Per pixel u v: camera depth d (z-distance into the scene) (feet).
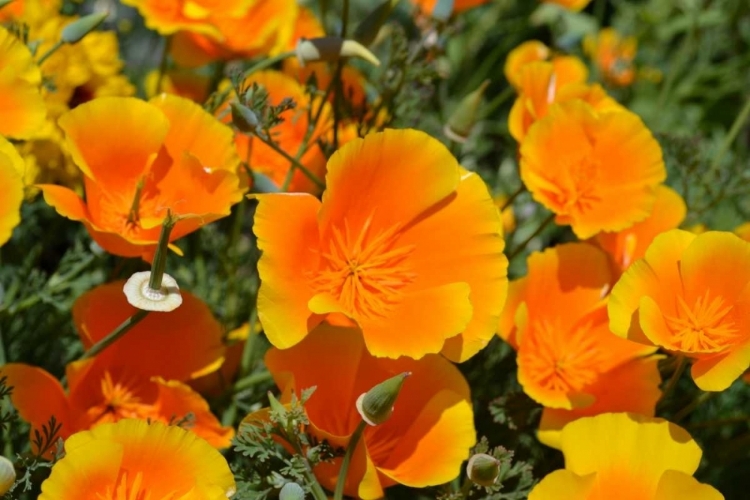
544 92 2.88
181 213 2.70
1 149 2.61
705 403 3.04
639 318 2.59
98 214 2.69
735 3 3.90
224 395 2.82
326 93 2.85
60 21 3.03
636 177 2.80
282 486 2.59
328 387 2.67
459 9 3.16
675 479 2.56
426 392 2.68
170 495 2.53
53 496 2.48
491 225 2.65
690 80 3.91
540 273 2.77
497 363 2.91
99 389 2.74
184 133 2.72
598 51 3.72
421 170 2.64
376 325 2.61
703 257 2.62
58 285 2.86
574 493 2.56
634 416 2.61
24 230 3.04
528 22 3.67
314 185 2.95
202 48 3.01
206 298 2.99
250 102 2.76
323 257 2.65
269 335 2.57
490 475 2.56
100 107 2.67
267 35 2.97
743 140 3.83
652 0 4.13
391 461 2.66
